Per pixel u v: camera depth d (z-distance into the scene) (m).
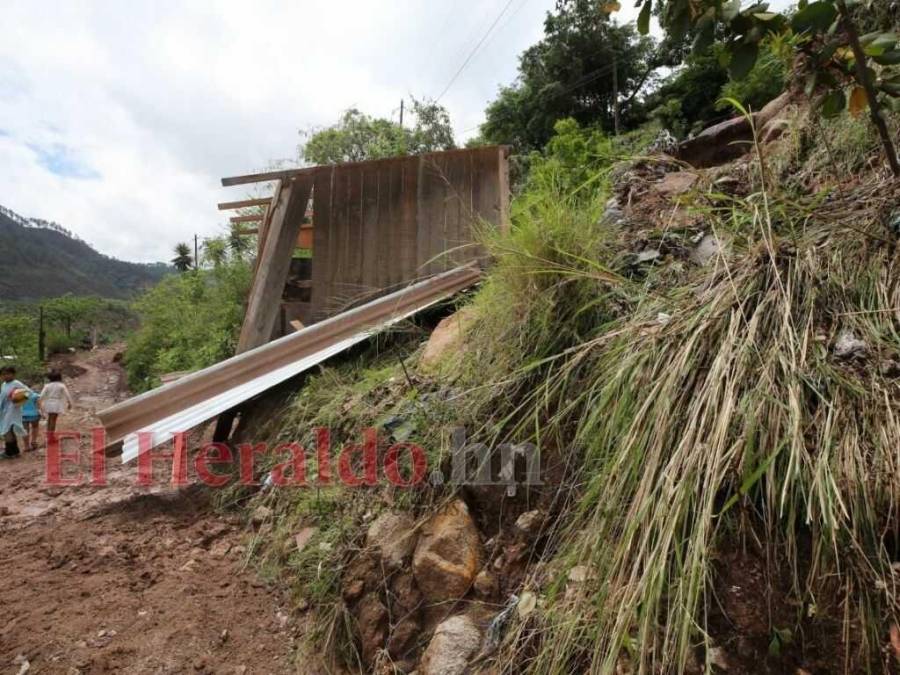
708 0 1.39
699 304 1.65
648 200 3.04
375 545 1.94
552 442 1.83
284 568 2.22
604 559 1.30
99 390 12.03
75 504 3.42
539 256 2.14
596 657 1.16
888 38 1.33
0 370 5.71
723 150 3.76
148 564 2.45
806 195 2.32
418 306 3.79
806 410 1.29
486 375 2.18
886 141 1.61
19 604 2.17
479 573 1.69
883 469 1.14
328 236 5.20
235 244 9.61
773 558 1.19
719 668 1.12
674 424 1.36
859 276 1.58
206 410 3.15
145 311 12.27
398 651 1.64
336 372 3.35
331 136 14.13
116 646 1.87
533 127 16.88
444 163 4.96
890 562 1.08
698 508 1.19
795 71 1.71
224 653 1.83
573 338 2.04
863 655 1.03
